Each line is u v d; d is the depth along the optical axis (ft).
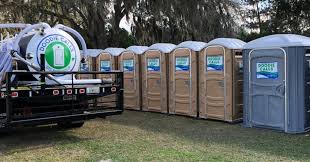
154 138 26.35
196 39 70.08
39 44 26.50
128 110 40.60
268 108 28.45
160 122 32.83
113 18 66.54
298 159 20.51
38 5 66.13
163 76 37.27
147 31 71.87
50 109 26.02
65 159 21.45
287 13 90.74
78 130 29.91
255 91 29.17
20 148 24.39
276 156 21.13
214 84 32.65
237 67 31.68
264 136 26.40
